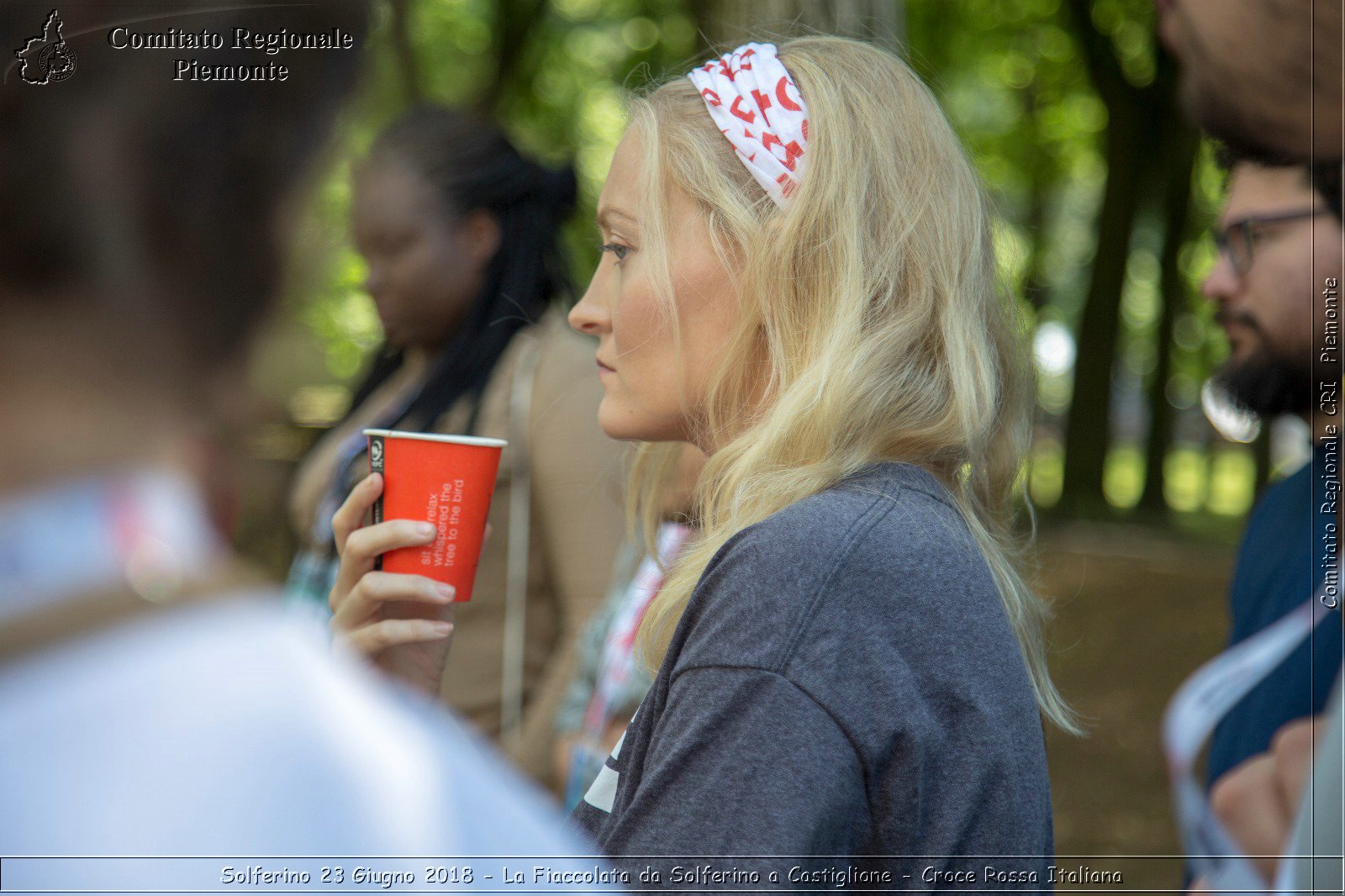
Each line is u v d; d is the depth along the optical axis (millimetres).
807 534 1336
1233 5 2016
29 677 604
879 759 1247
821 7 4996
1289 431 2494
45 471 585
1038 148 19938
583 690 2420
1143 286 22766
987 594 1420
